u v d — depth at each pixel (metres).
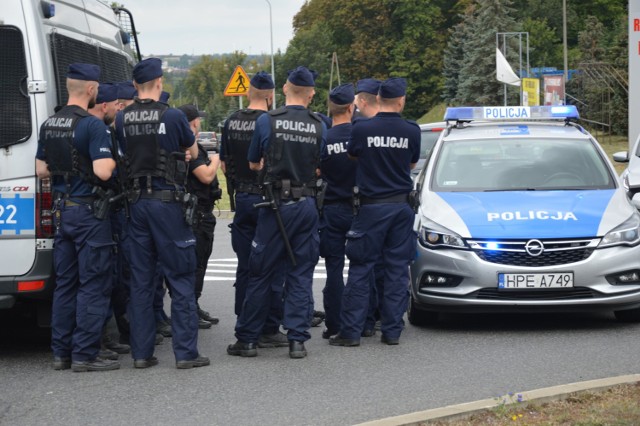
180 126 8.80
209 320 11.27
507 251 10.06
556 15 119.00
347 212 10.03
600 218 10.33
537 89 54.09
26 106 9.17
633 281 10.17
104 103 9.49
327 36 122.50
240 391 8.03
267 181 9.14
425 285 10.38
